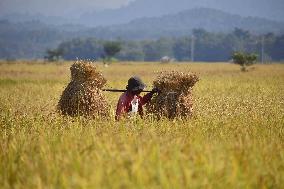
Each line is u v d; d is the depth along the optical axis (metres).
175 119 27.08
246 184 12.98
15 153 17.16
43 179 13.59
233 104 39.44
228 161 14.27
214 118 28.59
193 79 29.84
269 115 30.89
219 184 12.76
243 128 23.73
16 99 51.84
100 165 13.21
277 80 99.38
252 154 15.62
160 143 17.80
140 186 11.98
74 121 27.30
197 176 12.98
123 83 87.50
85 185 11.81
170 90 29.70
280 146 18.33
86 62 30.61
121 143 17.31
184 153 14.87
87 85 30.52
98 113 30.36
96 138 18.34
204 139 20.53
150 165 13.40
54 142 19.11
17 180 13.88
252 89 69.44
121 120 25.70
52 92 65.56
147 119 27.08
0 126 26.94
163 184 12.18
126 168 13.25
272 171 14.61
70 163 14.10
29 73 150.62
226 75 136.50
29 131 24.41
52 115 29.11
